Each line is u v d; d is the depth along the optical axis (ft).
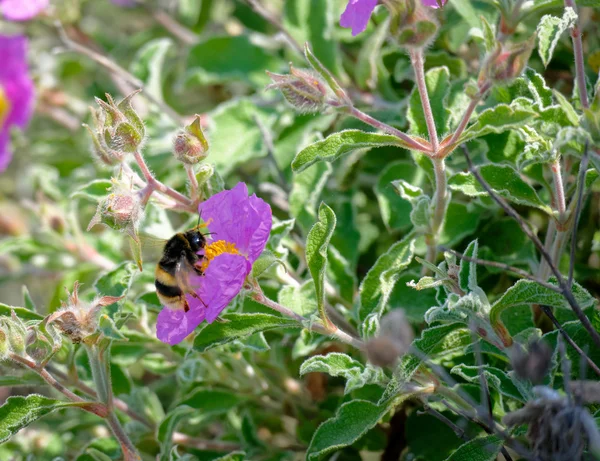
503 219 1.41
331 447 1.17
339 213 1.52
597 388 1.04
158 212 1.42
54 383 1.21
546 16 1.21
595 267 1.41
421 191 1.29
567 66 1.50
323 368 1.17
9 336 1.18
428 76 1.30
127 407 1.46
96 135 1.22
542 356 1.03
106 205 1.18
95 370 1.22
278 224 1.32
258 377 1.49
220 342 1.20
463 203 1.40
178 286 1.22
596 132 1.12
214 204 1.24
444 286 1.20
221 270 1.15
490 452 1.13
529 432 1.03
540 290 1.11
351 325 1.37
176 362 1.52
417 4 1.12
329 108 1.19
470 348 1.21
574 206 1.23
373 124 1.19
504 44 1.19
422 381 1.19
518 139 1.30
